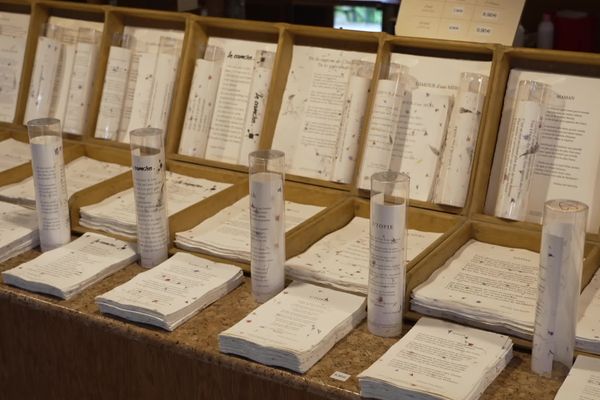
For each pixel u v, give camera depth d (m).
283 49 2.35
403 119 2.20
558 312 1.52
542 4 3.50
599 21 3.35
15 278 1.93
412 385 1.46
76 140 2.66
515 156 2.01
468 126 2.08
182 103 2.49
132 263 2.03
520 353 1.64
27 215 2.23
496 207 2.05
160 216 1.98
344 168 2.23
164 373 2.13
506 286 1.81
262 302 1.83
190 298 1.79
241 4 3.21
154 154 1.94
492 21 2.18
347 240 2.07
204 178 2.42
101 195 2.29
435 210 2.12
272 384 1.94
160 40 2.57
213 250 2.01
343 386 1.53
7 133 2.73
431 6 2.26
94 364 2.26
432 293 1.77
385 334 1.70
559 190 2.02
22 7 2.82
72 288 1.88
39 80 2.70
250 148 2.39
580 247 1.50
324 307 1.74
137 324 1.76
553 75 2.06
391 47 2.24
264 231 1.79
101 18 2.70
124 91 2.61
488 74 2.12
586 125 2.01
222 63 2.49
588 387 1.48
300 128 2.35
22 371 2.43
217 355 1.65
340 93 2.32
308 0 3.23
